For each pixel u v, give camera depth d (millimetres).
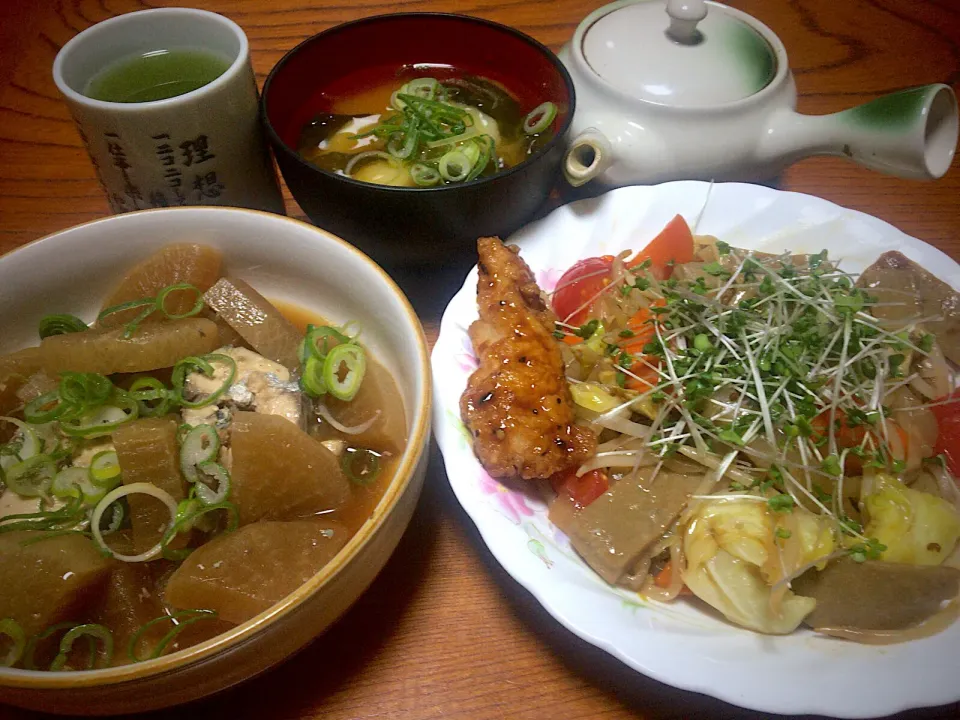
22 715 194
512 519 220
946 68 381
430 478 247
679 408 250
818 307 267
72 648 193
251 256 260
